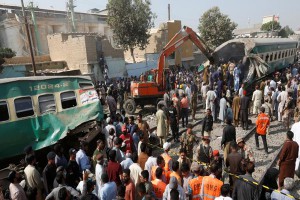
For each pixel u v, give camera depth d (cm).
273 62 2445
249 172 576
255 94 1464
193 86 1680
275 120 1470
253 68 1903
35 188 600
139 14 2995
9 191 631
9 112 837
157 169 582
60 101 954
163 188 569
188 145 878
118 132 973
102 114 1041
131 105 1650
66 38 2714
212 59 1933
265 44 2161
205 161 770
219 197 511
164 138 1134
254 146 1138
